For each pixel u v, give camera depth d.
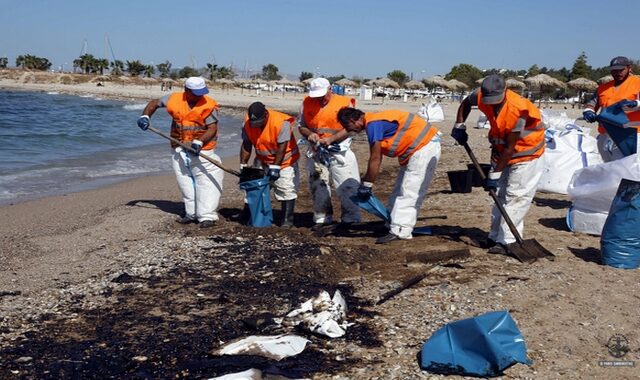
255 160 8.58
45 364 4.40
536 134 6.42
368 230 7.64
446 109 39.81
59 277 6.36
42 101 51.50
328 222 7.86
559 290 5.55
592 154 9.78
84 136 22.41
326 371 4.20
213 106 8.11
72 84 93.06
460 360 4.15
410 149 6.89
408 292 5.59
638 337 4.70
